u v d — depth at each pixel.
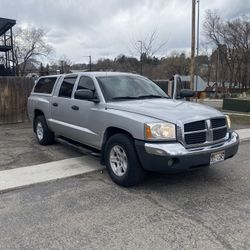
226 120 5.58
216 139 5.29
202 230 3.90
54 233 3.86
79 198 4.94
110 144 5.56
